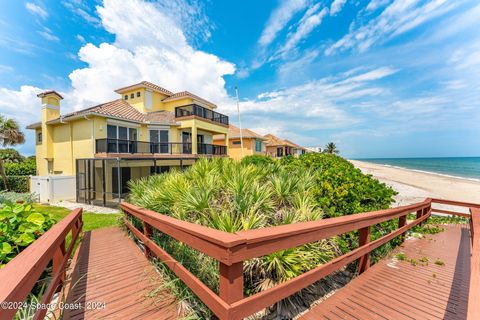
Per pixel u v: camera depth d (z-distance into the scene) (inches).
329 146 2379.4
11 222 116.1
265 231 68.2
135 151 550.9
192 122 641.0
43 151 583.8
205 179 184.9
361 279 111.7
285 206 161.8
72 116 489.1
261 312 94.1
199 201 142.0
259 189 154.1
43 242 79.3
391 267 127.9
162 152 622.8
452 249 162.6
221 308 57.7
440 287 104.8
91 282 108.0
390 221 173.3
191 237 75.3
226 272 57.8
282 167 245.6
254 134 1143.0
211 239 61.5
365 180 183.3
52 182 461.7
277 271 105.6
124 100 706.2
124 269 123.0
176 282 98.0
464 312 85.8
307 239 79.0
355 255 105.9
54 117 580.1
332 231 90.7
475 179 940.0
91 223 269.0
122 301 91.8
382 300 93.1
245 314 58.8
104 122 509.0
